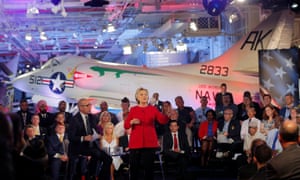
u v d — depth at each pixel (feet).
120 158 32.42
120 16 54.60
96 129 34.27
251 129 32.48
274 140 31.27
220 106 39.83
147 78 48.52
